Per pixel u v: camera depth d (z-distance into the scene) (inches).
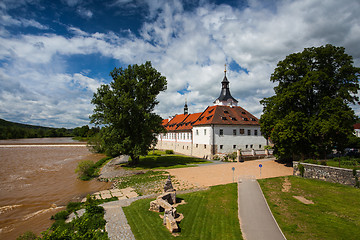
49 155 2362.2
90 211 574.2
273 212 572.7
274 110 1315.2
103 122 1328.7
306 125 1087.6
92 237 422.6
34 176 1259.8
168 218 487.8
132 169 1326.3
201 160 1658.5
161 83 1441.9
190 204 638.5
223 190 784.3
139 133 1375.5
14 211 716.7
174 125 2696.9
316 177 889.5
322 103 1083.9
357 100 1068.5
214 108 1989.4
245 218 537.3
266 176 1023.6
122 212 585.9
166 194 634.8
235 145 1840.6
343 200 642.8
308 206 606.2
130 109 1322.6
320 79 1126.4
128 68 1395.2
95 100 1358.3
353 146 1541.6
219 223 509.7
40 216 669.9
